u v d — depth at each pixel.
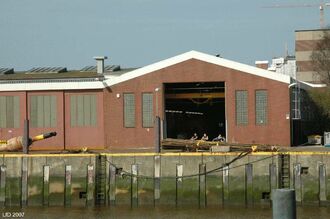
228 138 93.69
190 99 104.38
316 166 64.69
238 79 93.56
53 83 99.12
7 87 100.31
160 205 66.62
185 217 60.88
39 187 69.19
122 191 67.81
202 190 65.94
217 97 101.56
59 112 99.31
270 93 92.44
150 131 96.12
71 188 68.56
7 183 69.94
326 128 122.00
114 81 97.31
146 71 96.50
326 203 64.44
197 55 94.69
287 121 91.75
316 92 124.06
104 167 68.50
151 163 67.19
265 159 65.12
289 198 20.12
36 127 99.88
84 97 98.81
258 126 92.88
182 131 114.38
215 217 60.56
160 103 96.00
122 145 96.94
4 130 100.69
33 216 63.78
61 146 98.88
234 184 65.44
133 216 62.09
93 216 62.50
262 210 63.81
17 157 69.81
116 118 97.31
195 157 66.19
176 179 66.38
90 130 98.31
